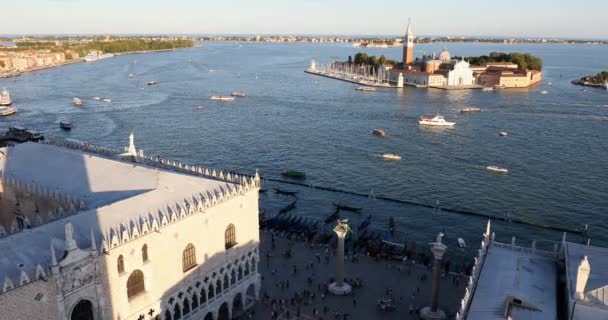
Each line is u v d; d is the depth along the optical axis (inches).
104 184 3395.7
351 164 7578.7
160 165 4028.1
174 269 2938.0
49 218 3046.3
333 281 3941.9
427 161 7721.5
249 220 3489.2
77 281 2384.4
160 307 2881.4
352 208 5797.2
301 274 4074.8
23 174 3622.0
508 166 7450.8
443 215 5674.2
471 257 4643.2
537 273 2938.0
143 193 3147.1
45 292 2250.2
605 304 2368.4
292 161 7741.1
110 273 2556.6
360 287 3882.9
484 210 5802.2
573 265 2773.1
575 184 6643.7
